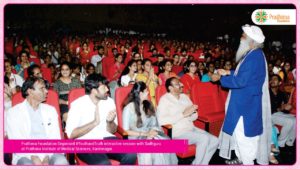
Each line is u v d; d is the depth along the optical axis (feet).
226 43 51.01
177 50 38.01
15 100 10.19
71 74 16.48
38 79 9.58
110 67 21.68
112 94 16.49
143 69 16.74
